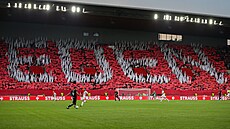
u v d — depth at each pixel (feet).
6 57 156.66
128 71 168.66
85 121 62.28
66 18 164.14
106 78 161.58
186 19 155.02
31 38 173.37
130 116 72.79
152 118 69.05
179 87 166.40
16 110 84.79
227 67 188.85
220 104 121.29
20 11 150.92
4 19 166.09
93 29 184.55
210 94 168.25
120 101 134.31
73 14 155.33
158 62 178.50
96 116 72.02
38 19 166.20
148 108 97.35
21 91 142.82
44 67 157.38
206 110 92.48
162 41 196.13
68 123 58.95
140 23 174.29
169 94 161.99
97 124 57.98
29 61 158.30
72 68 161.27
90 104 113.91
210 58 191.93
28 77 150.00
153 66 175.22
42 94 145.07
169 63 179.73
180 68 178.29
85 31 183.01
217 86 172.86
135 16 154.92
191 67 181.27
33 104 109.50
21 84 145.48
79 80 156.56
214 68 185.06
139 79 165.78
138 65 173.58
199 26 178.70
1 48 160.97
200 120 66.18
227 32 193.67
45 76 152.76
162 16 154.51
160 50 188.03
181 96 158.61
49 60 161.99
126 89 155.94
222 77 179.63
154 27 183.83
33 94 144.15
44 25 176.45
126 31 190.49
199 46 201.26
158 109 93.97
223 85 174.60
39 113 77.30
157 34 195.42
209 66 185.57
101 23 174.91
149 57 180.34
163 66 176.76
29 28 173.88
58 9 141.38
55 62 162.09
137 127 54.75
